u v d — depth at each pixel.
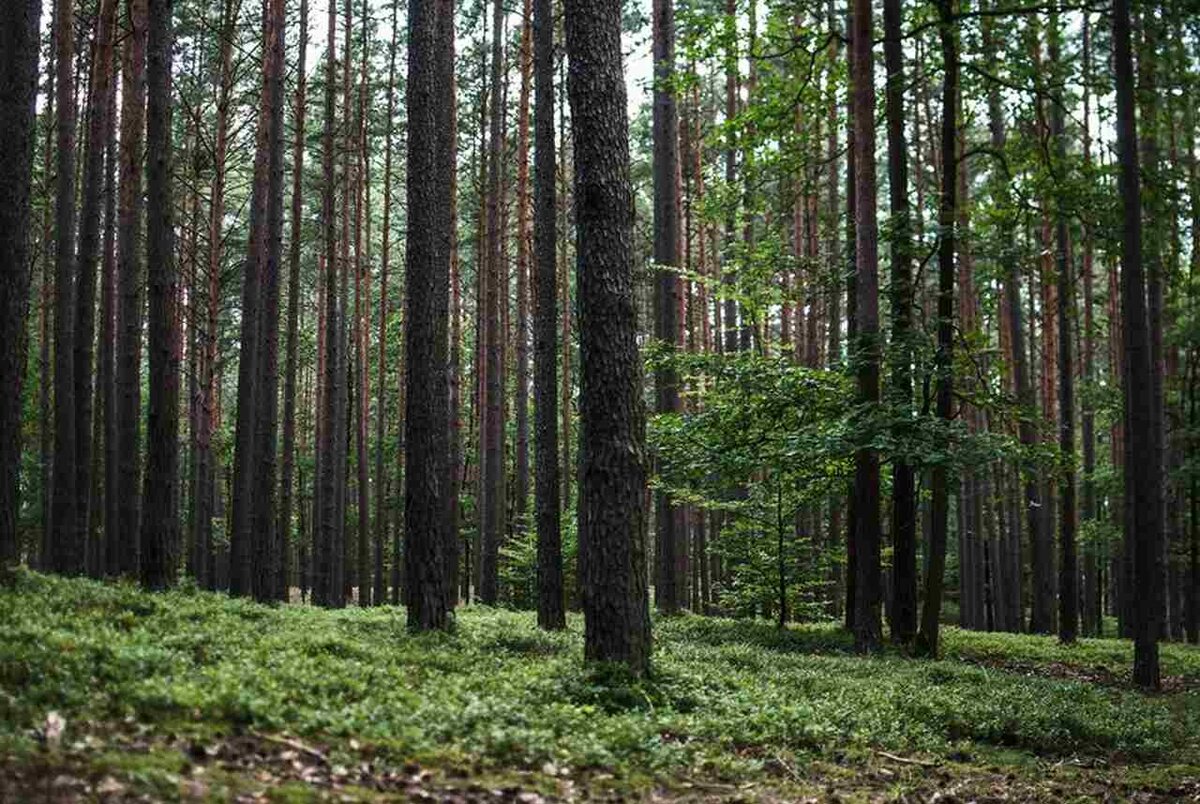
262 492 21.67
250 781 5.87
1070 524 23.31
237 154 30.95
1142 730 11.65
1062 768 10.07
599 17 10.92
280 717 7.05
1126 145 15.82
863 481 17.41
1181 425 30.66
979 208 20.48
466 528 43.81
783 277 21.98
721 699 10.21
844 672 13.91
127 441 18.77
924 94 31.42
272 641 9.77
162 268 14.63
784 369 19.30
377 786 6.24
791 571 22.59
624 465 10.58
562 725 8.30
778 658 14.80
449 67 21.56
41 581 11.41
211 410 32.22
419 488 13.89
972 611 34.38
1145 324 15.67
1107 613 52.91
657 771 7.67
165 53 14.73
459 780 6.64
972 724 11.19
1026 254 19.20
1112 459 40.09
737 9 26.36
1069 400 23.70
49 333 30.58
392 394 52.00
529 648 13.52
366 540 34.22
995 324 35.72
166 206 14.62
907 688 12.51
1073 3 19.08
